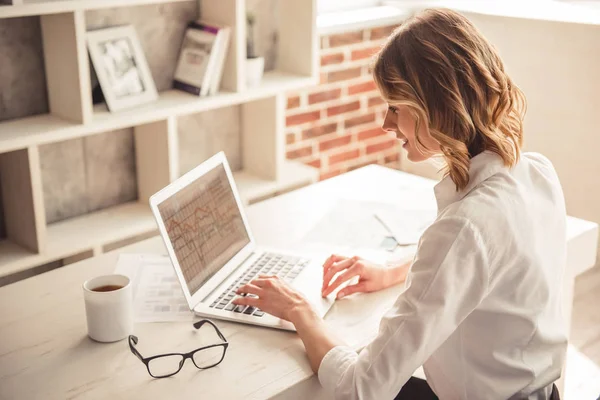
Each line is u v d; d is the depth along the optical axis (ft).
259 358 4.59
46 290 5.35
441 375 4.58
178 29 9.30
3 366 4.47
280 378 4.40
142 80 8.65
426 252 4.11
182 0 8.52
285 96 11.28
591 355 9.04
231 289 5.31
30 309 5.11
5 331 4.84
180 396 4.21
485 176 4.25
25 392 4.23
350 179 7.52
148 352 4.63
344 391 4.22
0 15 6.84
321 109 11.87
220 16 9.11
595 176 10.79
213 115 10.02
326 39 11.52
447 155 4.17
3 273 7.67
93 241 8.35
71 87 7.90
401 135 4.48
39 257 7.95
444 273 4.01
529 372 4.37
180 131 9.74
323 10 12.00
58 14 7.72
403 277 5.55
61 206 8.87
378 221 6.51
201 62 9.02
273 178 10.17
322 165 12.24
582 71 10.57
